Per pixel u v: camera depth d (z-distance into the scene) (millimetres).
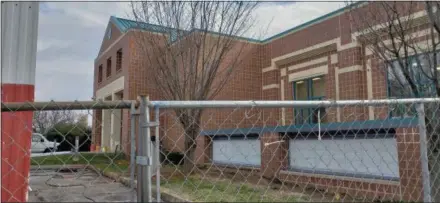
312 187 6582
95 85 21016
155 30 9047
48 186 6570
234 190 5988
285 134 7492
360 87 11219
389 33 5516
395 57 5719
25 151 2695
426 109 4309
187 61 8703
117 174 5941
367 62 11047
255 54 15086
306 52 13320
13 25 2756
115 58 16969
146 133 2270
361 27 7945
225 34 9000
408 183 5113
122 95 16234
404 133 5223
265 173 7789
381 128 5578
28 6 2846
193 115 8109
